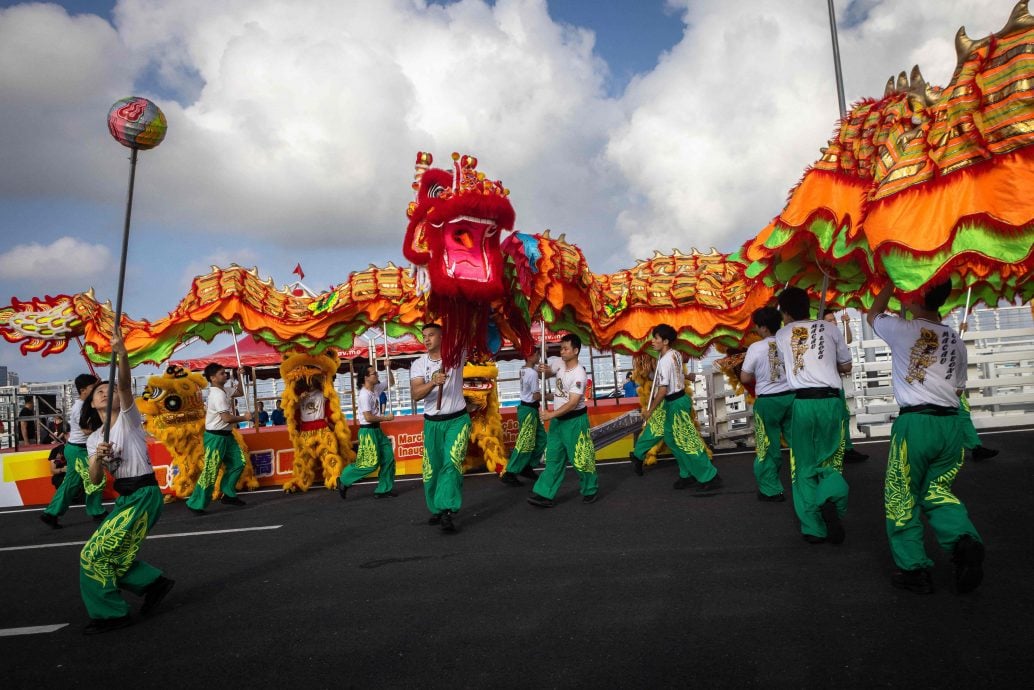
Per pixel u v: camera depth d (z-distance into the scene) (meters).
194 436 10.02
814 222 4.91
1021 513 5.95
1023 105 3.66
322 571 5.60
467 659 3.66
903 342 4.25
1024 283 6.93
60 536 8.20
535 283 8.04
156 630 4.43
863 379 11.96
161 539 7.43
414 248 7.19
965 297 7.96
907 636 3.57
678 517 6.71
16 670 3.89
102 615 4.43
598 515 7.06
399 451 11.48
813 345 5.47
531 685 3.31
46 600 5.32
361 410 9.24
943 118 3.94
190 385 10.07
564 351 7.63
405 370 20.56
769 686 3.14
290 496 9.98
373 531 7.05
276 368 20.22
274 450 11.23
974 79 3.81
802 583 4.48
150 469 4.64
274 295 10.64
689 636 3.76
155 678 3.68
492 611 4.37
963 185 3.76
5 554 7.29
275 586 5.25
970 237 3.71
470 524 7.05
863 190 4.62
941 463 4.14
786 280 6.32
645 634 3.83
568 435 7.59
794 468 5.52
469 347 6.94
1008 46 3.73
